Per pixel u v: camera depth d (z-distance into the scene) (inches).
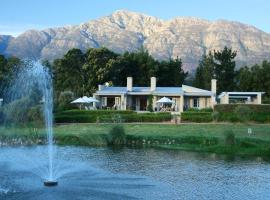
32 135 2209.6
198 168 1392.7
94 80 4325.8
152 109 3636.8
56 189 1070.4
